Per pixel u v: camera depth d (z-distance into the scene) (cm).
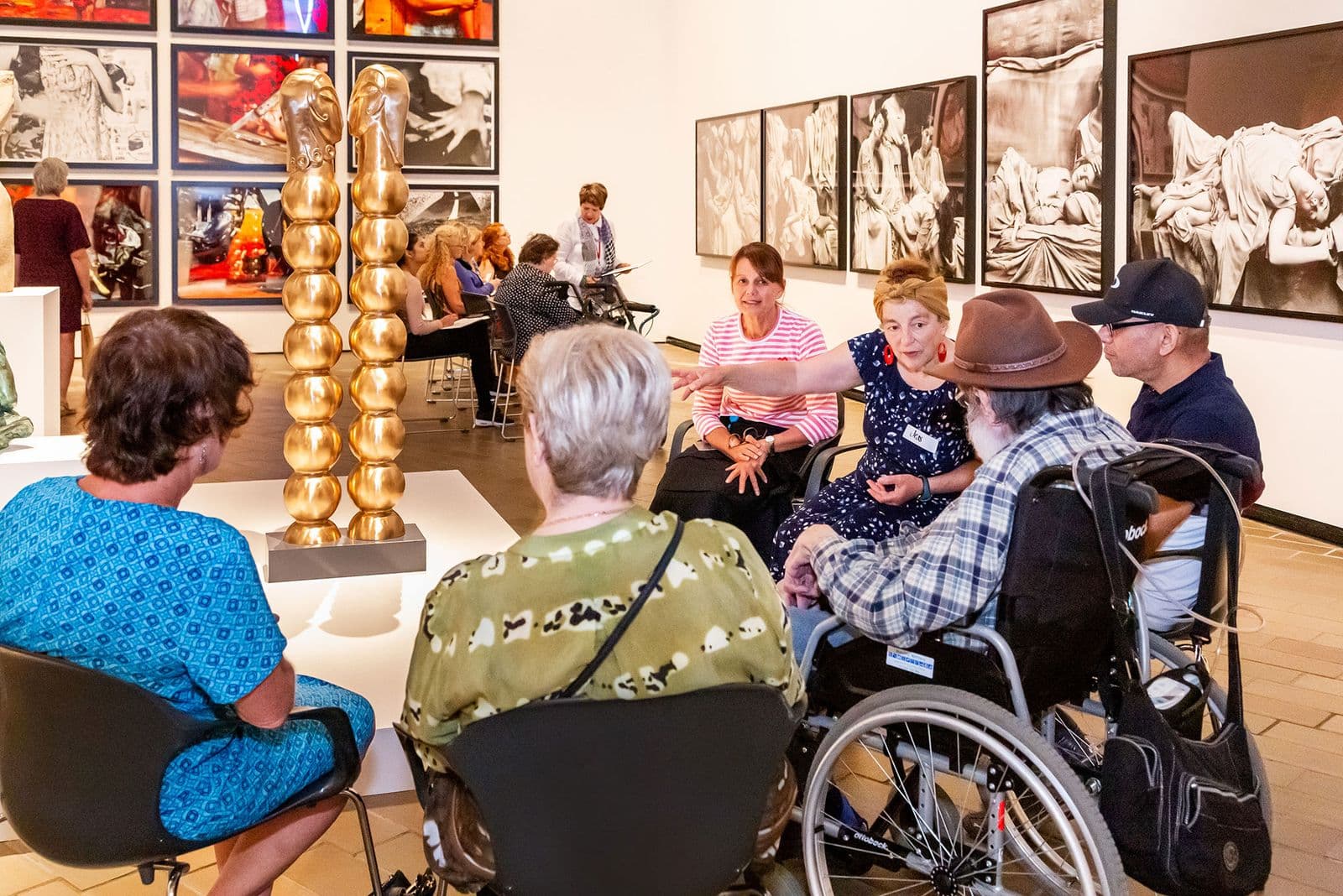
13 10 1198
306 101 357
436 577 396
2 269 605
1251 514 649
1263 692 409
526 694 170
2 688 198
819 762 252
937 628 246
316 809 232
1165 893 223
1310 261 584
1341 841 310
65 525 192
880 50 969
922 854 258
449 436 879
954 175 866
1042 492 236
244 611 194
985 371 248
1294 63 581
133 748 193
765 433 445
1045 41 758
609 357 178
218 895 228
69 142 1228
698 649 174
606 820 169
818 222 1072
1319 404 600
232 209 1283
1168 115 661
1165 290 315
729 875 179
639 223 1438
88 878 287
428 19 1322
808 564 282
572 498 180
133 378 192
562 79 1382
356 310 1366
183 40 1251
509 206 1382
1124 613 230
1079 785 221
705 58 1316
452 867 188
